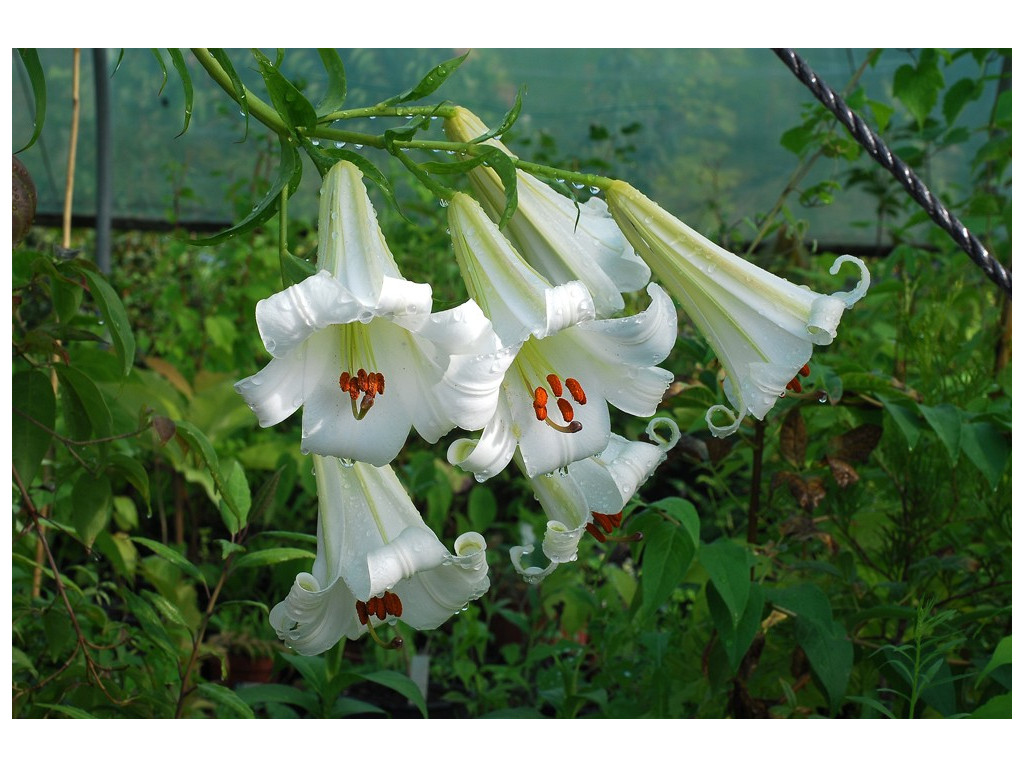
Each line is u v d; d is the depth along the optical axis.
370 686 1.35
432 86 0.53
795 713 0.88
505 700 1.16
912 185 0.77
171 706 0.82
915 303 1.38
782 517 1.08
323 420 0.48
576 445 0.52
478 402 0.47
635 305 1.24
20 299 0.76
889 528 1.05
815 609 0.79
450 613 0.54
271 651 1.28
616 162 2.43
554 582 1.21
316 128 0.52
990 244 1.36
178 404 1.55
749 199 2.44
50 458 1.09
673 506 0.76
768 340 0.54
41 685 0.77
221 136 2.39
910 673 0.73
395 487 0.54
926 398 1.05
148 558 1.20
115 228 2.52
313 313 0.44
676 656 0.99
